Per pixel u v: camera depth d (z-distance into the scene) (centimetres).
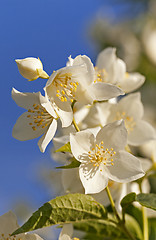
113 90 28
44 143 27
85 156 28
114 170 28
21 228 26
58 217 27
